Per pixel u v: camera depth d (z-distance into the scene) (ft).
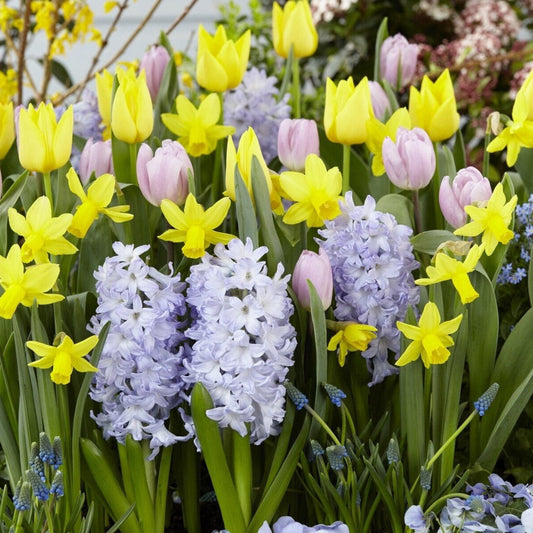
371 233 4.60
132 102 4.89
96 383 4.68
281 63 8.70
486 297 4.73
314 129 4.85
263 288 4.48
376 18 10.19
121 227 4.92
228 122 5.77
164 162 4.66
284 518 4.62
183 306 4.60
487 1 9.93
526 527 4.52
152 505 4.67
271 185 4.66
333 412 4.85
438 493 4.65
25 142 4.64
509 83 9.90
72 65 13.08
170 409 4.67
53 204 5.06
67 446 4.59
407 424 4.65
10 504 4.62
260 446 4.83
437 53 9.13
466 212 4.57
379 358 4.74
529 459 5.09
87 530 4.56
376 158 4.99
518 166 5.29
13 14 7.69
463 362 4.64
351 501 4.63
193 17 12.96
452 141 7.98
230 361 4.46
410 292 4.70
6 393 4.71
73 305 4.71
